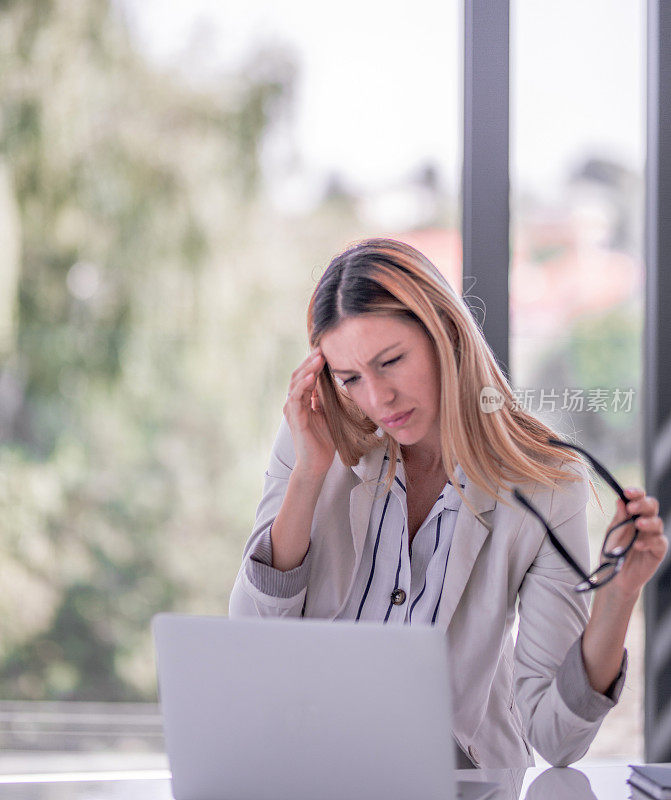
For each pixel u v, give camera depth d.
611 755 2.75
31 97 2.85
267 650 1.10
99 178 2.86
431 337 1.62
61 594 2.90
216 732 1.14
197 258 2.85
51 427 2.88
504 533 1.65
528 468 1.62
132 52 2.84
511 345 2.60
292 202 2.82
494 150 2.58
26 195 2.86
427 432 1.68
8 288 2.86
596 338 2.74
